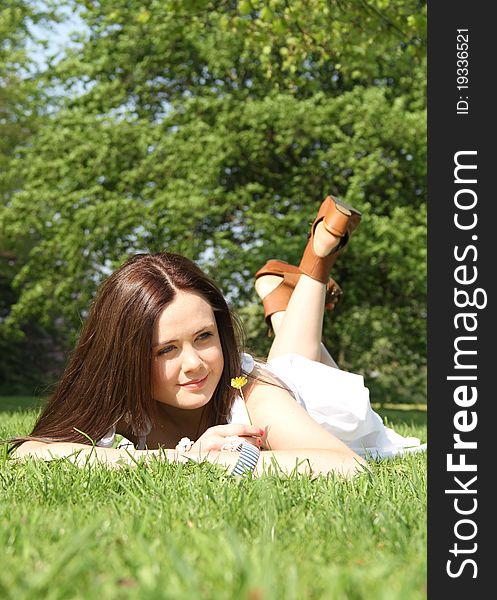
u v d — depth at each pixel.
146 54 17.30
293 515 1.78
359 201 15.27
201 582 1.15
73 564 1.23
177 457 2.57
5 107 18.89
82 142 16.77
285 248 15.02
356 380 3.32
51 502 2.01
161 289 2.65
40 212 17.36
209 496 1.97
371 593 1.08
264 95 16.83
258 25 8.27
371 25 7.81
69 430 2.81
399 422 8.80
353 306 17.14
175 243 15.80
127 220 15.74
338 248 3.74
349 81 17.08
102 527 1.61
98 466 2.44
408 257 15.09
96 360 2.78
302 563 1.31
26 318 18.75
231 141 15.65
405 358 17.97
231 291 16.36
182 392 2.67
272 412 2.79
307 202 16.28
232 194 15.82
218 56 16.55
